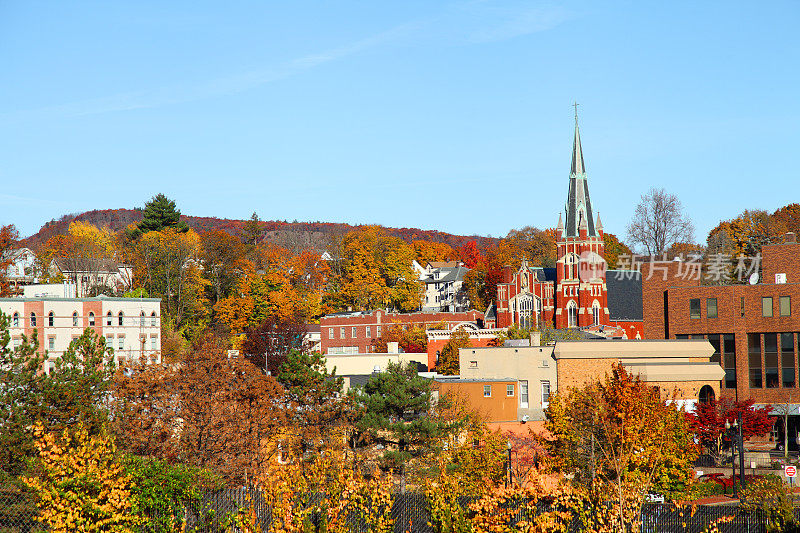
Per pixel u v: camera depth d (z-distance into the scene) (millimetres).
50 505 31125
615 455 39875
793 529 38500
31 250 189750
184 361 56281
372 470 55188
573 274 151875
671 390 68438
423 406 59688
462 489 39000
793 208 152625
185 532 33500
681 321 86062
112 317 112875
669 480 44250
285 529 34062
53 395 42719
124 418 47219
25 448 39781
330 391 61531
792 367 80938
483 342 123875
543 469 43781
